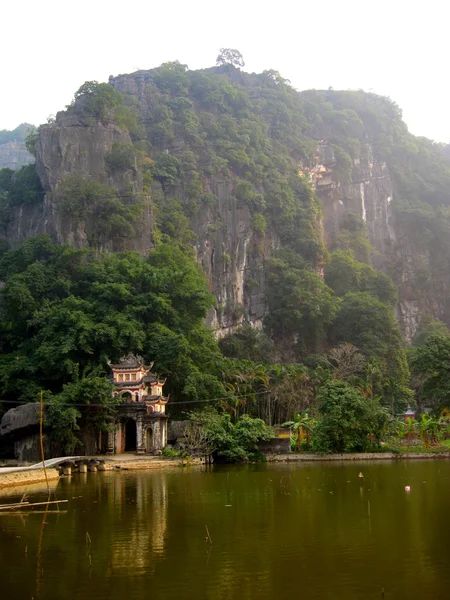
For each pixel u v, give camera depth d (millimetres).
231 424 69000
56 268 97188
